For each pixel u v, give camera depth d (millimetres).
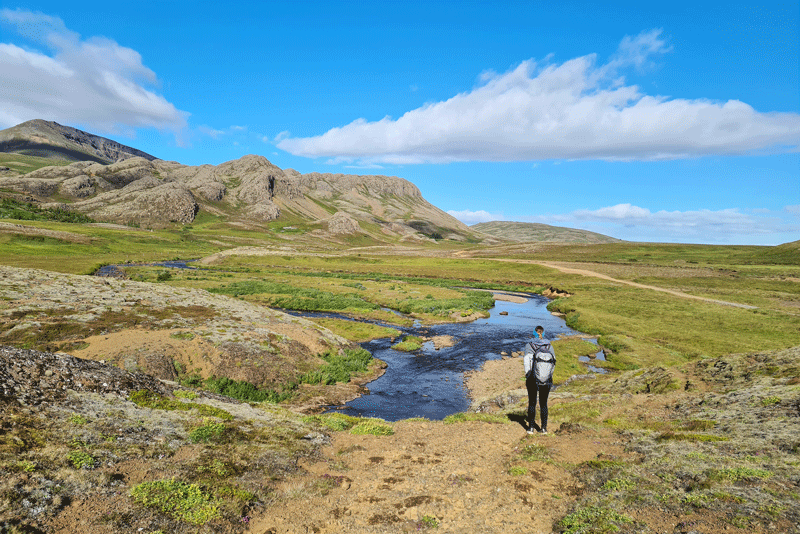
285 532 7008
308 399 25422
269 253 167000
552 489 8117
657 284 99750
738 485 6590
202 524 6914
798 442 7914
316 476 9742
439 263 155375
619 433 11242
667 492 6844
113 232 184625
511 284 108688
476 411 22938
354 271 129375
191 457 9586
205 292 47875
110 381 12477
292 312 58844
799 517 5207
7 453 7426
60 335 25094
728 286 94875
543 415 11688
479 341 45406
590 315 58375
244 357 27188
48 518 6270
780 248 153625
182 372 24047
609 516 6387
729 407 11781
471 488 8492
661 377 17797
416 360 37188
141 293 39969
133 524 6594
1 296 30172
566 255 178875
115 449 8969
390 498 8297
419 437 13078
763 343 41656
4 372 10242
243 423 12922
